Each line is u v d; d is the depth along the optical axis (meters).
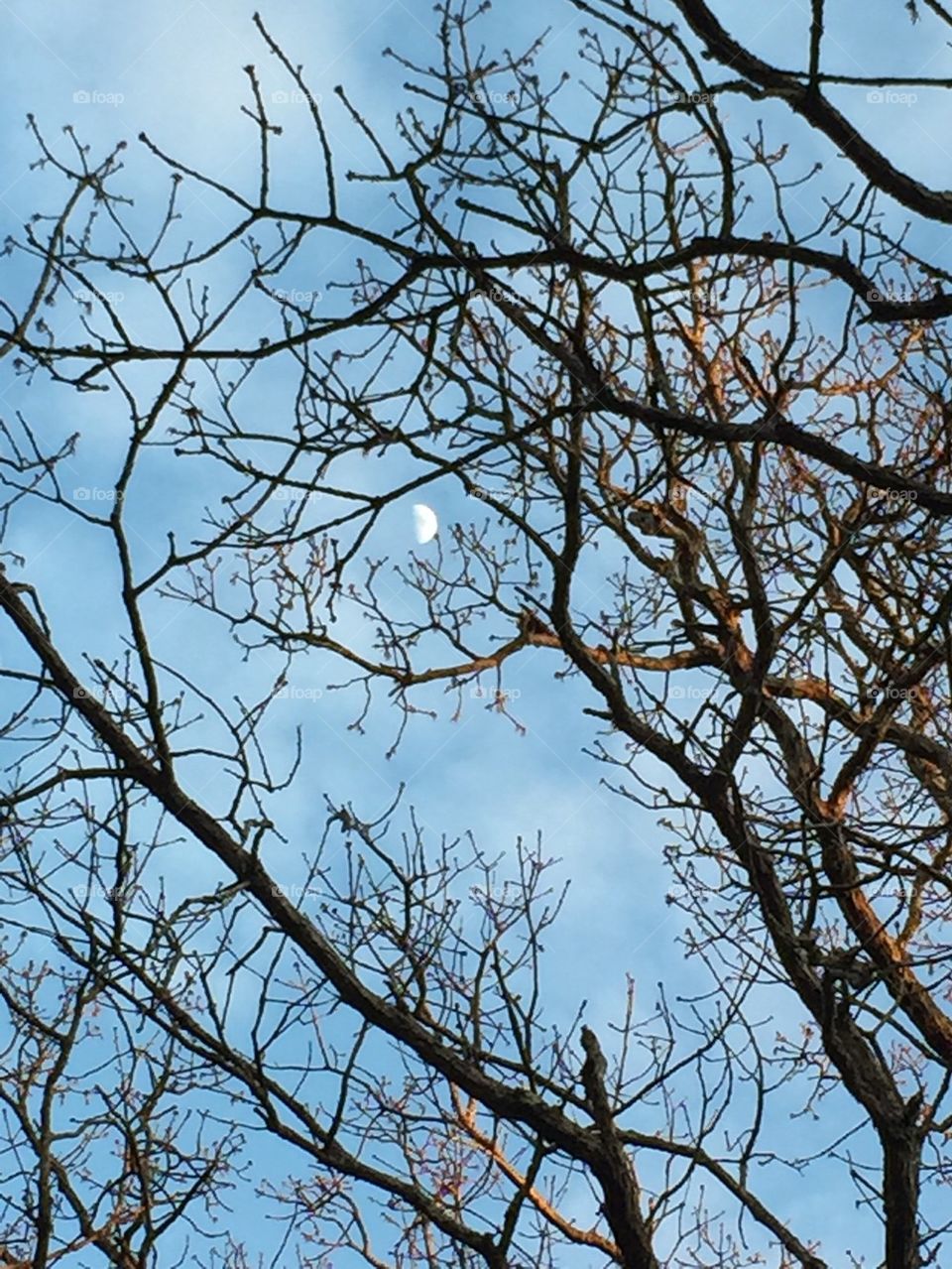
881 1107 6.04
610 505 6.52
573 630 6.56
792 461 7.84
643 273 5.50
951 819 7.40
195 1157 5.96
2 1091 5.67
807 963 6.20
